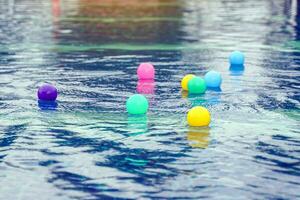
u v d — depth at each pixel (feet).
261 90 20.98
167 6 66.49
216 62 27.40
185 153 13.75
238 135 15.24
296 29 40.96
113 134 15.38
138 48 32.17
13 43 34.01
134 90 20.98
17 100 19.36
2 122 16.60
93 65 26.40
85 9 61.98
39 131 15.69
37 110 18.01
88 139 14.94
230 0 75.20
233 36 37.52
